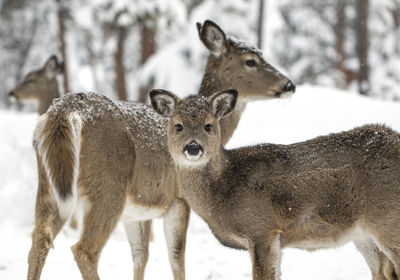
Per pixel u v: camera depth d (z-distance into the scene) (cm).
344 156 888
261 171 898
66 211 877
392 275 915
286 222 888
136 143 966
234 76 1188
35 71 1892
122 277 1123
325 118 2045
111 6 3622
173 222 1023
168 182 1005
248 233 888
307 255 1264
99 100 941
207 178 908
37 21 5084
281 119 2080
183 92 3503
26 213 1422
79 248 890
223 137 1149
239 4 3606
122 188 926
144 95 3716
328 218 884
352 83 4366
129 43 5028
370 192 866
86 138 898
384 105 2198
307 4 4822
